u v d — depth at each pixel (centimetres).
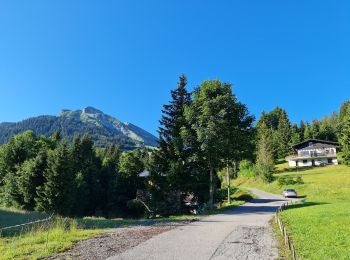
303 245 1551
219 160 4509
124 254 1405
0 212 3328
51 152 6019
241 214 3359
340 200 4797
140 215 6512
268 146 10712
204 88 4366
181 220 2855
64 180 5841
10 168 7294
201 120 4162
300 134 15962
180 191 4478
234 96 4338
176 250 1496
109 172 8012
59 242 1656
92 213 7325
